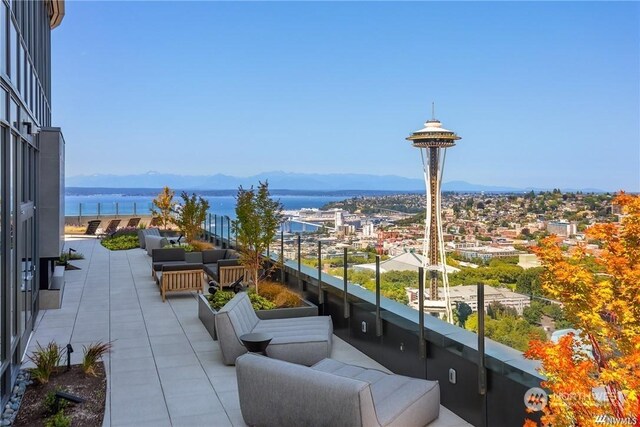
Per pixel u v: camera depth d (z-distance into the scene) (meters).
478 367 4.96
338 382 4.29
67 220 32.31
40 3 12.69
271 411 4.79
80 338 8.42
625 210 3.21
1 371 5.44
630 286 3.03
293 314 8.66
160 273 12.69
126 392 6.03
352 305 7.90
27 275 8.27
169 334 8.66
